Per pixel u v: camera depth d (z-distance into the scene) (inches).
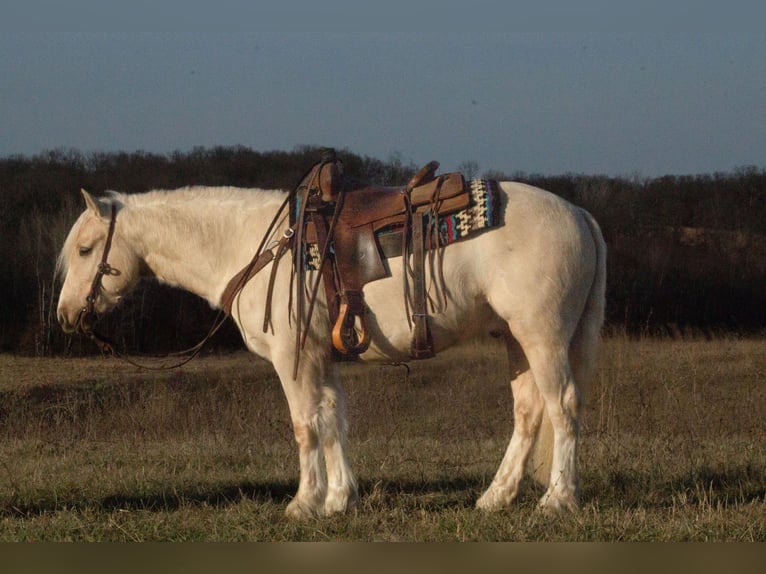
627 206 1748.3
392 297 293.4
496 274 288.5
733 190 1827.0
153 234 326.0
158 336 1302.9
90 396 813.2
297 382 303.0
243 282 309.3
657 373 805.2
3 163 1625.2
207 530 286.2
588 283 296.4
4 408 776.3
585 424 546.3
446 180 293.0
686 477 350.6
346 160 1295.5
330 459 308.0
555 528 274.5
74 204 1456.7
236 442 516.7
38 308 1267.2
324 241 295.9
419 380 850.8
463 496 330.3
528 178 1780.3
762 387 776.3
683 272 1517.0
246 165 1545.3
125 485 356.2
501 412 690.2
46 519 299.4
